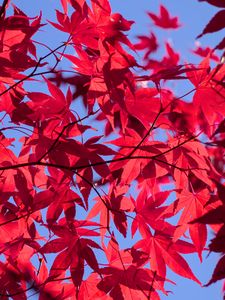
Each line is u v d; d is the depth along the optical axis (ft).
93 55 2.55
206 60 2.44
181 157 2.63
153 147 2.60
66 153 2.59
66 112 2.58
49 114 2.58
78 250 2.61
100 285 2.62
